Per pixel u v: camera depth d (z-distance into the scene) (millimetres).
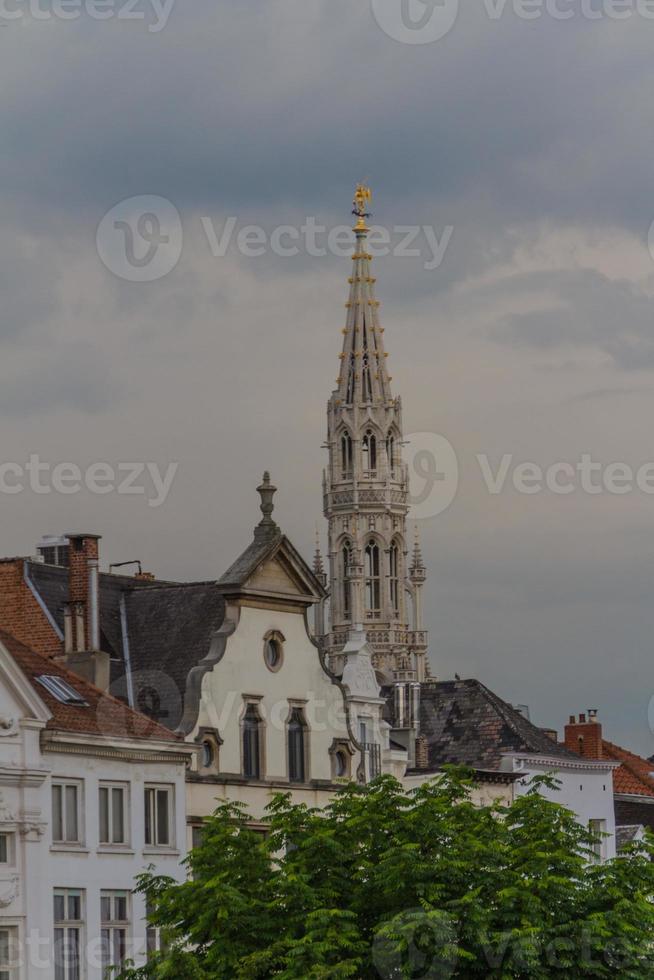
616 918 75188
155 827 95438
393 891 75000
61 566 114938
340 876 76688
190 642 103375
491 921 74438
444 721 125312
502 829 78500
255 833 79250
